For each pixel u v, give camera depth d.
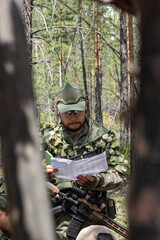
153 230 0.21
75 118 2.71
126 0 0.34
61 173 2.59
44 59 6.14
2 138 0.25
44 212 0.24
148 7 0.24
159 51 0.23
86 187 2.60
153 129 0.23
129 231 0.23
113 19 10.94
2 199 2.25
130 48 8.27
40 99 7.93
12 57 0.25
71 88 2.79
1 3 0.25
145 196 0.22
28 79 0.25
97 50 12.95
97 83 13.25
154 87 0.23
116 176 2.65
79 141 2.77
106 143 2.78
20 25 0.26
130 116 0.26
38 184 0.24
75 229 2.58
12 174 0.24
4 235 2.16
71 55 14.04
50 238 0.24
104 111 16.20
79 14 8.28
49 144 2.78
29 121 0.25
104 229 2.48
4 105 0.25
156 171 0.22
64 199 2.59
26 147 0.25
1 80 0.25
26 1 5.27
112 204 2.74
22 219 0.24
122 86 9.70
